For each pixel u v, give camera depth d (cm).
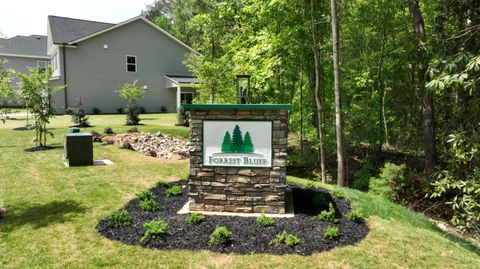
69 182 715
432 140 859
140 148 1150
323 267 388
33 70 1090
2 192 638
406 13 1091
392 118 1155
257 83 920
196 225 480
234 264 389
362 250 430
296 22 916
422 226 598
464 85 604
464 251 473
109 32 2517
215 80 1335
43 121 1109
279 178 537
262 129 534
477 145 617
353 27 1140
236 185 543
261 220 491
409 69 1009
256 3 935
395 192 827
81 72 2447
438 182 694
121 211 530
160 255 404
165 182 698
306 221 507
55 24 2547
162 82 2766
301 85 1066
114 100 2586
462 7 741
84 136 884
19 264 383
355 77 1038
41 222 496
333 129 1021
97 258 396
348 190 717
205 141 543
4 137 1323
